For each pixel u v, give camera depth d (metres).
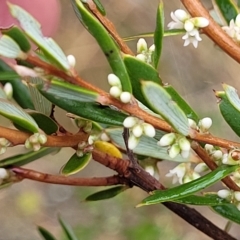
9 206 1.05
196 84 0.86
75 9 0.20
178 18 0.20
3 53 0.15
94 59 0.94
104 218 1.00
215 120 0.82
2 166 0.21
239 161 0.18
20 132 0.19
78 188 1.06
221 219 0.80
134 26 0.91
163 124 0.18
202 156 0.19
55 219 1.04
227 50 0.20
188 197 0.19
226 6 0.23
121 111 0.18
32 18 0.15
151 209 0.98
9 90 0.19
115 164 0.22
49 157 0.95
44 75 0.16
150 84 0.16
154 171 0.23
